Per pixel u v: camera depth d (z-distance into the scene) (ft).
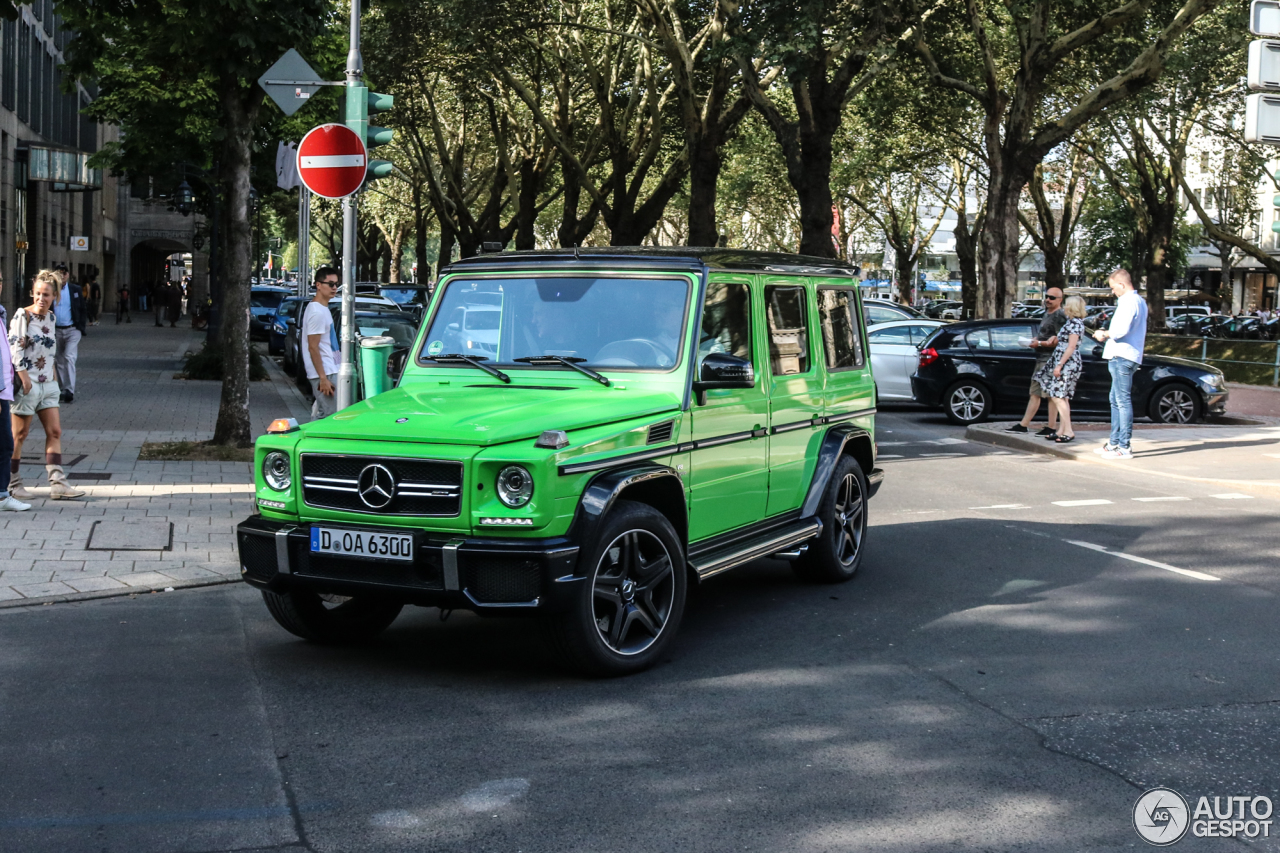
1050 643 21.81
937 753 16.08
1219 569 28.48
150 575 25.90
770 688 18.93
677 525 21.22
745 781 15.01
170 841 13.12
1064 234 160.97
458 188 147.74
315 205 193.47
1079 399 62.39
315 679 19.19
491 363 22.56
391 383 34.68
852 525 27.55
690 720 17.35
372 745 16.17
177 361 93.35
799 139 87.45
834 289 27.78
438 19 96.63
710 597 25.49
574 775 15.16
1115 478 43.65
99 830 13.35
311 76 38.63
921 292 341.41
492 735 16.62
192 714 17.35
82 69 47.60
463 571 18.08
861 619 23.52
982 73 110.11
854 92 90.58
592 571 18.63
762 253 24.75
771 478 24.27
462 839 13.25
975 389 62.80
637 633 20.12
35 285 33.63
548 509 18.10
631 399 20.62
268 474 19.83
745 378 21.63
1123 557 29.78
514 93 138.92
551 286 22.88
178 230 232.73
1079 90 113.91
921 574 27.78
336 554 18.88
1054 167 160.04
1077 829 13.71
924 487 41.16
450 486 18.30
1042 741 16.62
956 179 169.78
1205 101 116.37
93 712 17.35
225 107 43.78
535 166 138.21
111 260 229.86
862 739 16.61
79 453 42.80
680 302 21.98
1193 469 44.42
